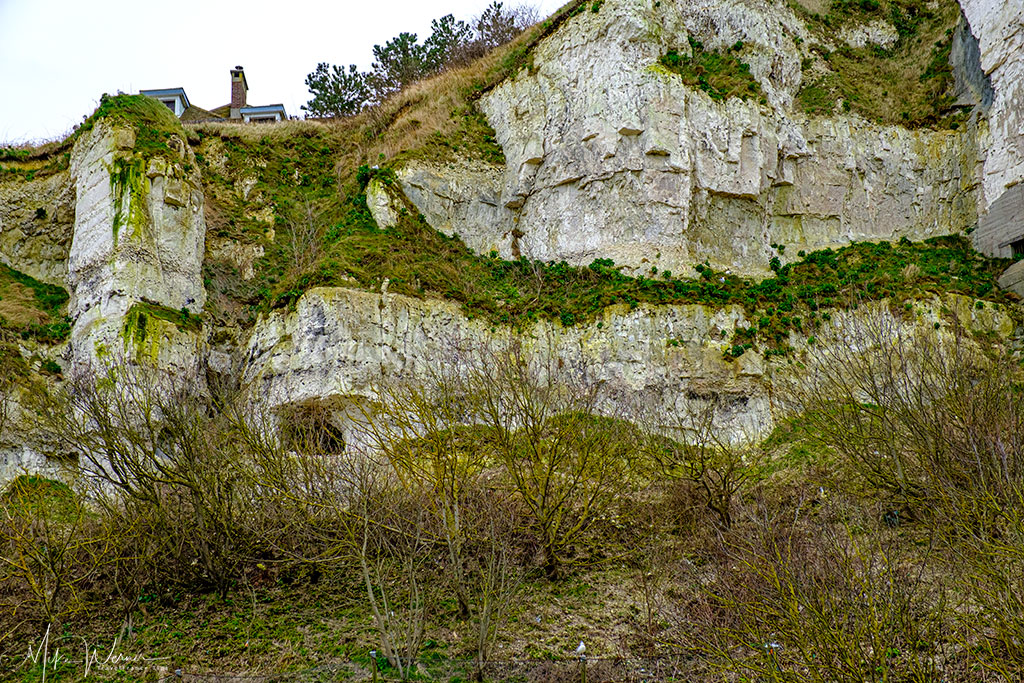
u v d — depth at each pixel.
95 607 16.03
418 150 30.05
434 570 15.87
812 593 11.45
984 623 11.00
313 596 16.52
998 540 12.40
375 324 23.39
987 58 28.28
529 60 31.78
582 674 12.66
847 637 10.73
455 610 15.48
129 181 25.52
